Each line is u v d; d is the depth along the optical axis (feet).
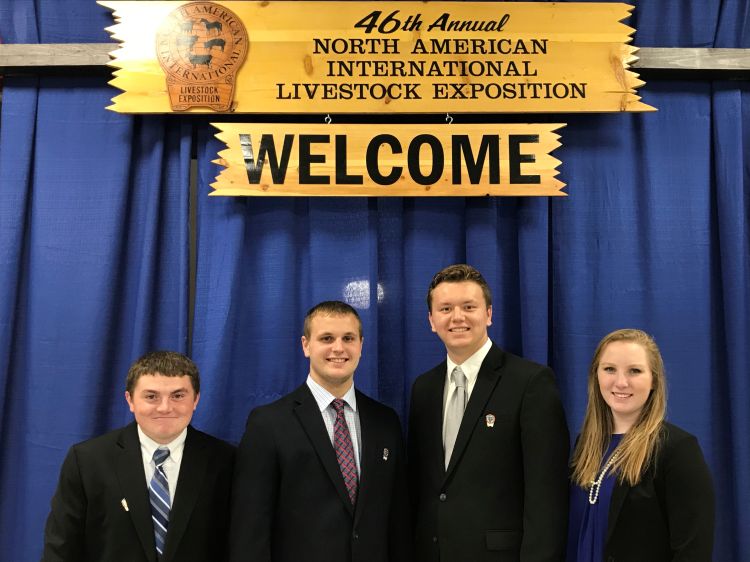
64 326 7.41
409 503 6.29
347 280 7.51
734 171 7.73
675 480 5.20
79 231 7.53
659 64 7.60
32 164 7.66
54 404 7.32
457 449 5.91
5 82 7.68
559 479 5.67
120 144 7.62
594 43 7.59
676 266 7.66
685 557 5.07
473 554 5.65
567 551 5.76
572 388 7.40
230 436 7.45
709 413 7.54
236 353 7.53
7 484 7.41
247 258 7.66
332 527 5.72
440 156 7.45
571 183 7.72
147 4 7.45
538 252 7.52
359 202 7.60
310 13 7.52
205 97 7.42
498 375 6.13
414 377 7.52
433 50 7.55
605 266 7.65
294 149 7.44
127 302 7.61
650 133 7.79
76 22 7.70
